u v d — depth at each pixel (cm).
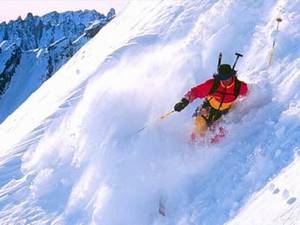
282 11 770
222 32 820
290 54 690
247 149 598
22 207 743
